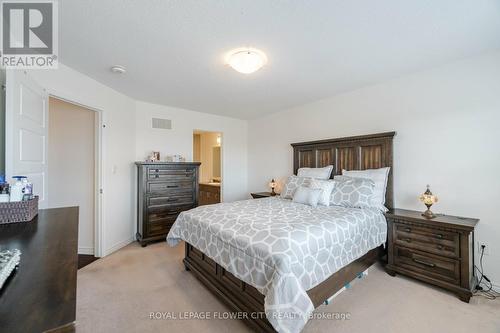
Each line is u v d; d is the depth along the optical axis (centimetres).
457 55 229
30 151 187
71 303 62
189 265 251
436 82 256
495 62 220
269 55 225
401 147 285
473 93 232
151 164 348
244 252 169
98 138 307
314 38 196
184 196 384
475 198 231
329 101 364
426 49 216
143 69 258
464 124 238
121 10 159
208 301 205
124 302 202
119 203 339
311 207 270
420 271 232
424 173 266
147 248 337
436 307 194
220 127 493
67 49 213
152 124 398
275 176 466
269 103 397
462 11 161
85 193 322
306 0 150
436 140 257
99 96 298
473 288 212
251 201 318
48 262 87
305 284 155
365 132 319
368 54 225
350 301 203
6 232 123
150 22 173
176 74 272
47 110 221
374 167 304
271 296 135
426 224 226
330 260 182
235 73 270
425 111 265
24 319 54
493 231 221
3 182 146
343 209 256
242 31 185
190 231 241
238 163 524
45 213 165
